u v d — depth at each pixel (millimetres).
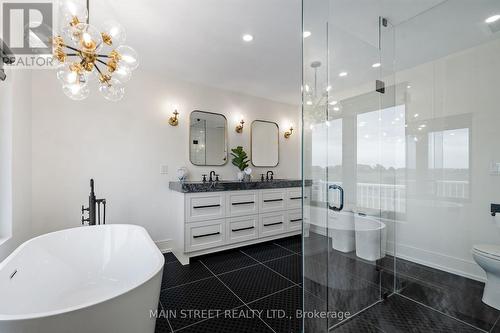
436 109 2281
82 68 1418
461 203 2143
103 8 1673
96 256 1900
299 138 4285
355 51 1896
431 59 2301
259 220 3035
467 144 2107
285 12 1741
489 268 1710
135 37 2072
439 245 2262
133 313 999
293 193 3367
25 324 782
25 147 2012
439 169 2270
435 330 1496
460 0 1724
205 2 1629
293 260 2623
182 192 2496
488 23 1838
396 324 1553
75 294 1673
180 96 3008
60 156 2309
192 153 3090
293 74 2881
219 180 3309
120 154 2605
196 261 2584
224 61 2539
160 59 2496
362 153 2049
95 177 2471
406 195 2473
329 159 1709
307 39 1517
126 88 2650
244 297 1853
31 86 2166
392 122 2373
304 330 1399
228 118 3426
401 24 1933
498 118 1944
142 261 1639
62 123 2318
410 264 2400
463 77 2121
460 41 2061
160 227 2838
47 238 1671
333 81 1726
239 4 1651
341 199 1790
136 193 2695
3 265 1222
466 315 1640
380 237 2148
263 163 3807
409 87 2422
